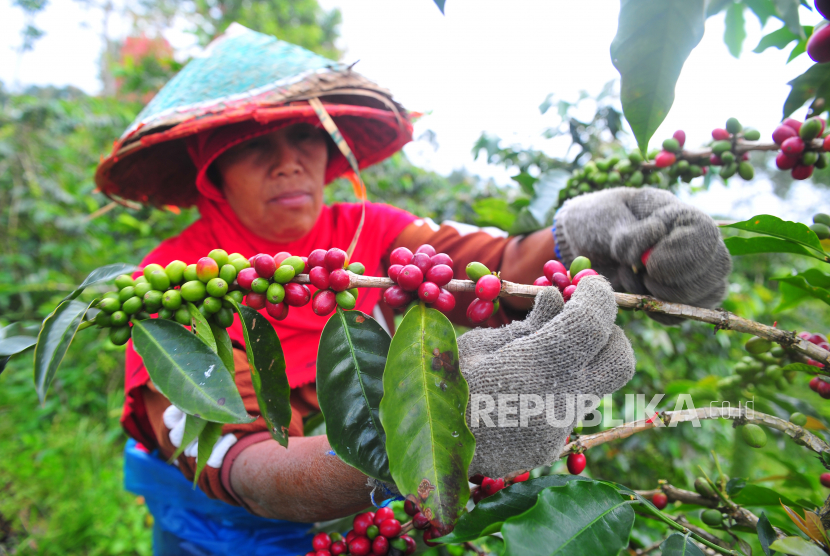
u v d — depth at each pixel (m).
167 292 0.81
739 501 1.09
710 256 1.01
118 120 5.44
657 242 1.06
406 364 0.76
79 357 4.45
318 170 1.62
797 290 1.17
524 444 0.79
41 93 8.06
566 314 0.81
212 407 0.73
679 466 2.88
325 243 1.79
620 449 2.81
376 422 0.80
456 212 4.01
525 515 0.69
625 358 0.87
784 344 0.92
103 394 4.42
